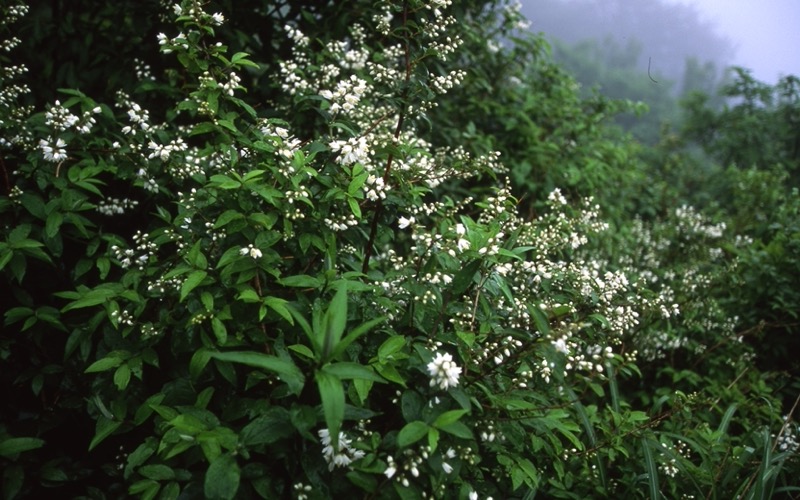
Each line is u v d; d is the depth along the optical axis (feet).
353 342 8.22
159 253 10.61
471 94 18.16
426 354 7.37
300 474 7.41
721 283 17.06
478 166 11.18
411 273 8.55
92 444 7.91
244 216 8.13
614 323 9.71
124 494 8.63
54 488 9.30
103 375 8.82
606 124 24.35
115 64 14.07
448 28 15.85
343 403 6.02
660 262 18.66
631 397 14.99
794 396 15.55
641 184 25.20
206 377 8.38
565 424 9.09
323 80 12.06
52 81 14.39
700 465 10.92
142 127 10.37
